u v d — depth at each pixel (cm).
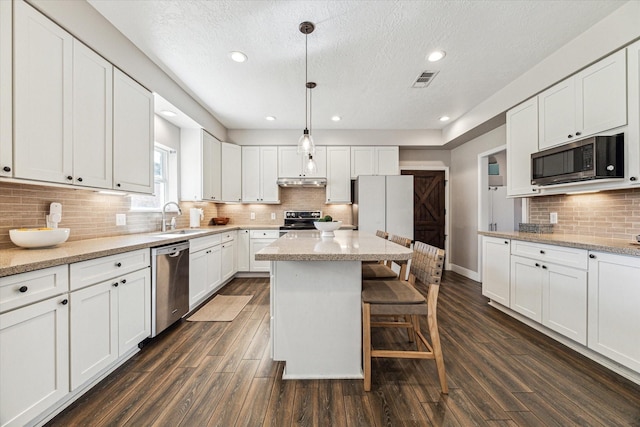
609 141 187
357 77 276
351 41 217
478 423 130
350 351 168
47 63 155
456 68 259
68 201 201
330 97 325
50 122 158
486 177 400
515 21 195
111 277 168
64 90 166
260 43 220
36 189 177
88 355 150
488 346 206
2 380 108
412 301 156
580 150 201
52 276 129
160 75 260
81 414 136
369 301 156
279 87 298
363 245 177
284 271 166
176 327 244
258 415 136
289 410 139
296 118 400
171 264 233
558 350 199
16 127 140
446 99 331
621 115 184
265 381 164
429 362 186
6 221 160
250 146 454
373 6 180
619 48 186
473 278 420
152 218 304
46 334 126
